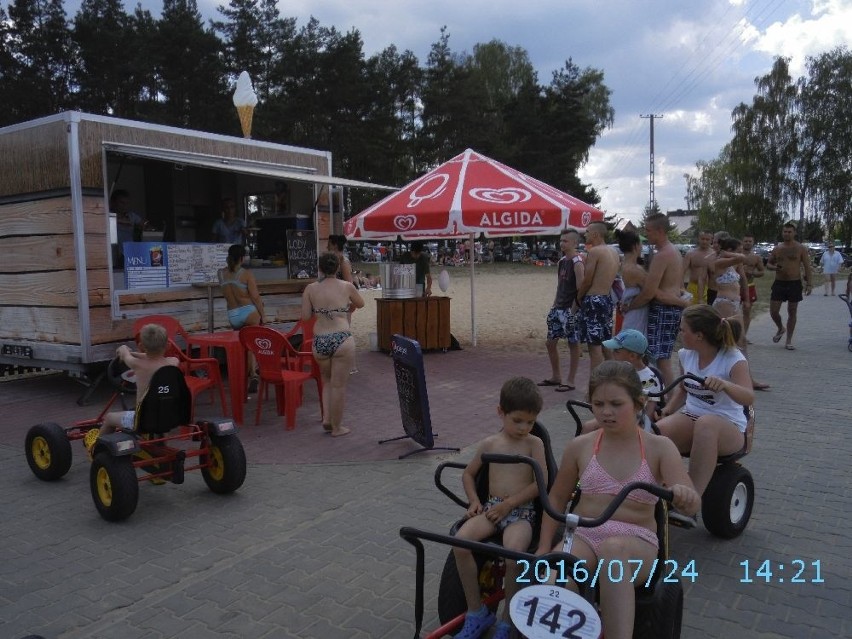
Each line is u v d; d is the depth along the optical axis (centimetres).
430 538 286
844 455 621
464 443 662
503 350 1210
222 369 1052
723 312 932
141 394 518
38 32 4003
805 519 485
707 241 964
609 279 817
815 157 5097
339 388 684
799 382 934
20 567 424
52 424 577
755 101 5184
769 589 388
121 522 490
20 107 3853
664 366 724
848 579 400
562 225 1048
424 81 5194
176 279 927
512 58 6172
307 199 1141
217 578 406
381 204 1145
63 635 349
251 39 4384
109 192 898
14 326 901
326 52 4309
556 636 253
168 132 928
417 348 613
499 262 5241
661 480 307
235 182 1280
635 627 285
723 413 437
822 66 5081
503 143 5053
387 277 1173
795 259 1186
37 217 853
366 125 4456
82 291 821
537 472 304
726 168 5384
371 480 567
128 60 3938
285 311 1060
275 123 4056
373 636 345
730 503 442
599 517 278
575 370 890
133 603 380
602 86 6119
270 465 607
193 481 573
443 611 329
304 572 412
